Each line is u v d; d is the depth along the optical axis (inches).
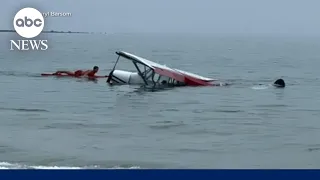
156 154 722.8
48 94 1368.1
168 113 1077.8
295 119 1031.0
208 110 1133.7
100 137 829.2
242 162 691.4
